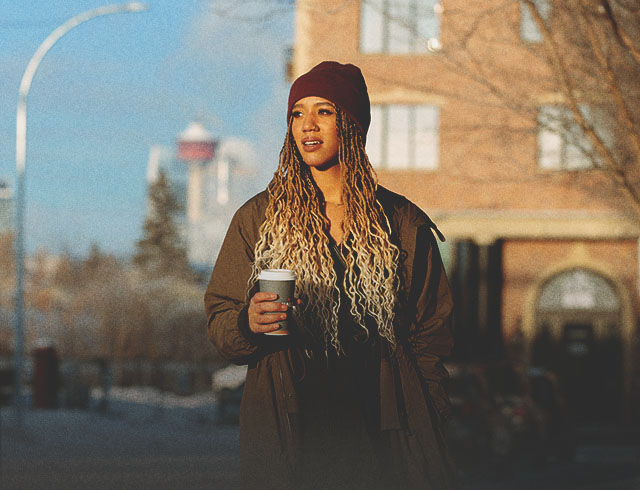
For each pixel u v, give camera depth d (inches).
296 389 142.8
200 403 1732.3
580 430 1304.1
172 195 3833.7
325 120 148.7
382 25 1263.5
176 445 924.6
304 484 141.9
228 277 148.2
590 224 1289.4
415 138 1282.0
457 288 1310.3
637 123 546.9
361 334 145.5
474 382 753.0
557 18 553.6
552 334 1358.3
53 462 719.1
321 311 144.3
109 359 2485.2
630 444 1152.2
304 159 149.2
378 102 1280.8
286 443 141.4
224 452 856.9
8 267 3656.5
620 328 1354.6
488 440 743.7
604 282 1355.8
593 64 551.8
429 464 145.8
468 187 1284.4
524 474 784.9
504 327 1358.3
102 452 829.2
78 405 1515.7
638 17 469.7
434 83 1263.5
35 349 1492.4
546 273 1354.6
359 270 147.7
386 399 144.7
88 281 3093.0
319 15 1252.5
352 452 142.7
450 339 152.8
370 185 148.7
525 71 938.7
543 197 1286.9
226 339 140.2
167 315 2588.6
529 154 1200.2
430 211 1288.1
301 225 146.8
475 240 1295.5
